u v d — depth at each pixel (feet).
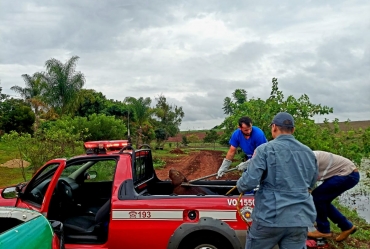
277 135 13.21
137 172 18.31
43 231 11.57
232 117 40.06
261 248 12.65
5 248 8.89
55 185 16.97
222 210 15.29
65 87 105.50
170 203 15.57
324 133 33.73
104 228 16.75
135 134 104.99
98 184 20.75
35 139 38.40
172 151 123.24
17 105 151.64
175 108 161.07
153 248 15.62
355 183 18.53
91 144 17.51
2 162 70.59
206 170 66.08
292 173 12.46
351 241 21.48
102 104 124.57
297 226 12.11
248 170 12.46
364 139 34.12
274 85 34.73
